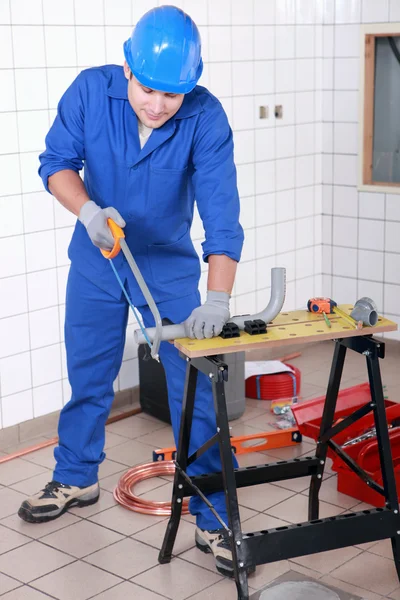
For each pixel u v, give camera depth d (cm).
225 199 244
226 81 418
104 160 253
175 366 268
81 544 278
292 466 273
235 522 230
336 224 481
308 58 457
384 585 252
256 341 226
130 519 294
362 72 449
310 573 259
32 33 339
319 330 236
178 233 268
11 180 343
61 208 362
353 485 304
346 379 431
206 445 244
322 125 473
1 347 352
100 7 361
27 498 308
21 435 363
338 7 451
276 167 454
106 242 227
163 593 249
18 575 260
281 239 466
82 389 292
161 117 236
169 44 223
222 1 408
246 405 402
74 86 253
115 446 356
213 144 246
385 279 467
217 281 235
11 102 337
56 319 369
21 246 351
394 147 454
